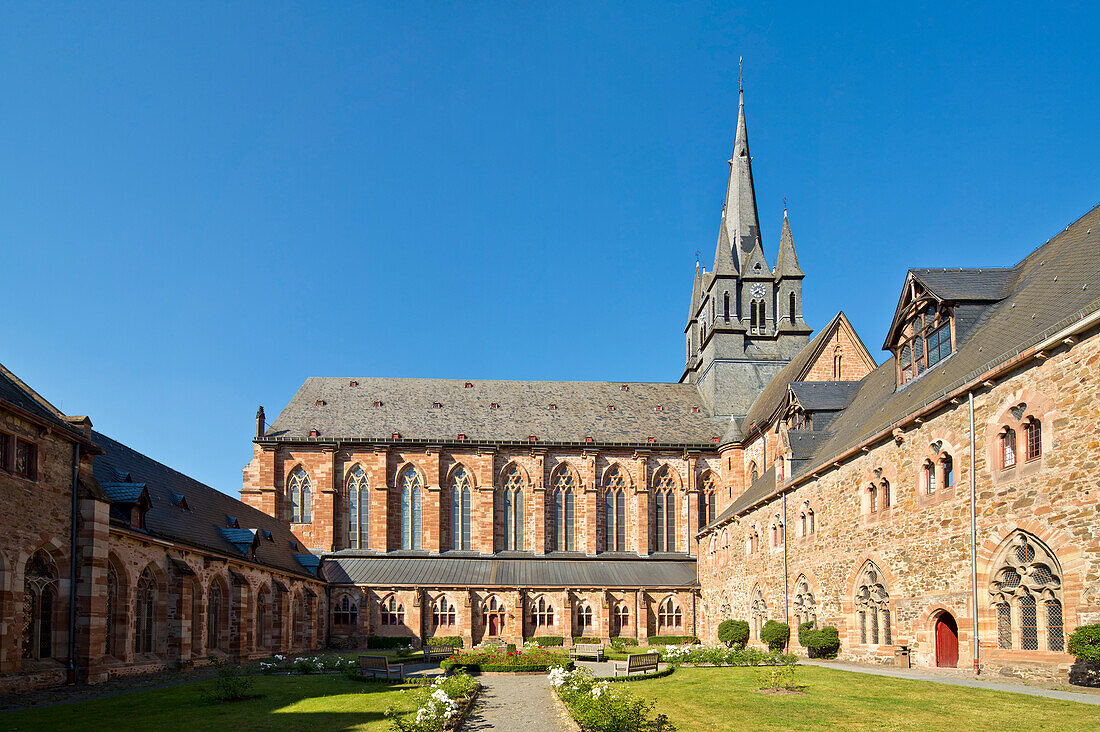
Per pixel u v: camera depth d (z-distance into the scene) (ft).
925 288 118.42
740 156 295.28
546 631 229.04
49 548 102.58
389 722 74.33
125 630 116.98
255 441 255.09
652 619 233.35
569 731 73.46
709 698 85.51
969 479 93.71
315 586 214.48
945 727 63.52
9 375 107.04
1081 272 91.97
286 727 71.87
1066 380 78.43
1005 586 87.86
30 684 96.48
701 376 297.94
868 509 120.06
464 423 272.92
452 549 258.57
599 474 265.75
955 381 99.09
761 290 285.43
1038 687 80.18
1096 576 73.51
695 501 263.29
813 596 140.36
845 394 167.22
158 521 134.51
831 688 88.58
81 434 109.09
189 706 85.66
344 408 273.54
